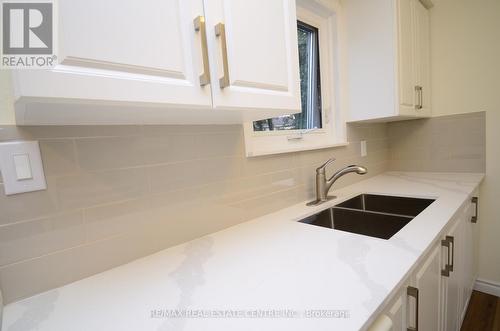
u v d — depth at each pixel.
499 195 1.78
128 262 0.79
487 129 1.78
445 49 1.89
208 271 0.71
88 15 0.46
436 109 1.97
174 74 0.58
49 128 0.65
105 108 0.55
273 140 1.41
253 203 1.16
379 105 1.59
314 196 1.50
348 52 1.70
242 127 1.11
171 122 0.87
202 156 0.98
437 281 0.95
